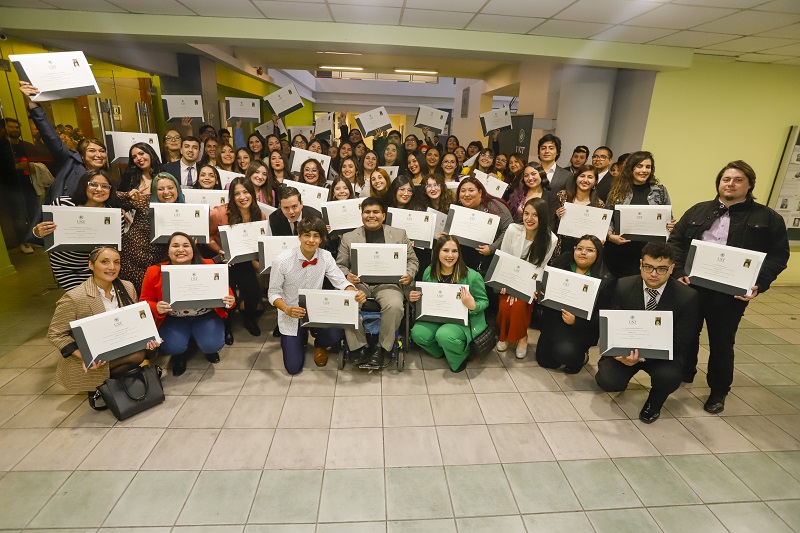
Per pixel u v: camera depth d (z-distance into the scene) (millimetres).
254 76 9234
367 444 2213
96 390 2371
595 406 2594
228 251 2957
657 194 3154
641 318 2289
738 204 2424
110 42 5234
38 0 3590
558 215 3180
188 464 2043
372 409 2496
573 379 2883
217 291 2555
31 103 2793
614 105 5516
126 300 2430
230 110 5422
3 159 5125
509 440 2277
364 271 2826
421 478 2004
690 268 2426
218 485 1927
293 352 2750
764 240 2406
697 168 5129
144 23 3979
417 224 3213
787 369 3137
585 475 2055
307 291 2535
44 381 2689
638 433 2363
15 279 4500
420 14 3723
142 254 2973
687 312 2326
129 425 2295
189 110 4973
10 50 4645
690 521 1820
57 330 2227
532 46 4289
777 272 2377
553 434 2334
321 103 15703
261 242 2889
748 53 4426
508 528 1766
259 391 2637
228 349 3139
